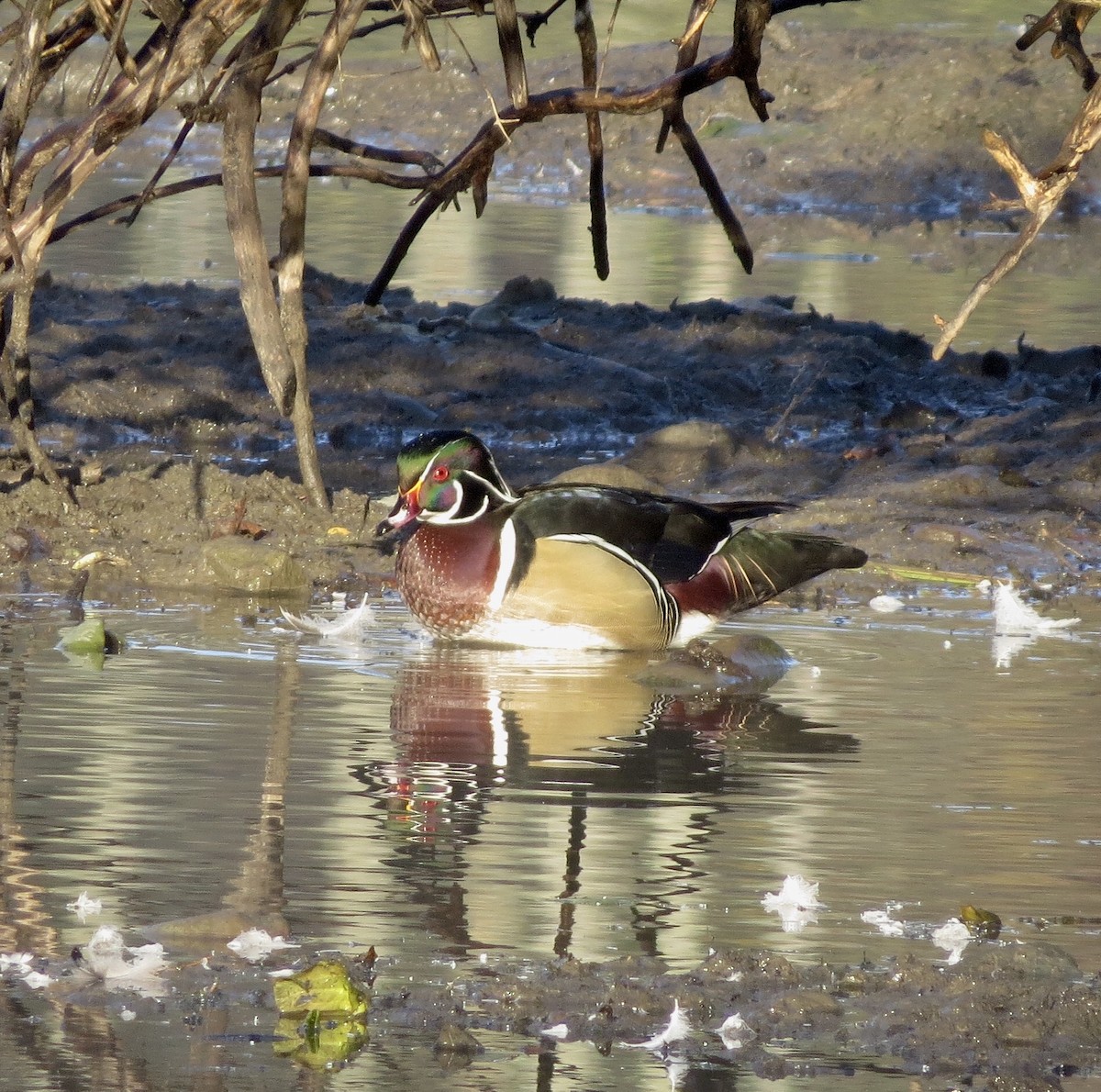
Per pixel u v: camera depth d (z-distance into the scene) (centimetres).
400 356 1928
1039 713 1057
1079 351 2017
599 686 1106
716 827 848
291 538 1419
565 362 1950
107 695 1054
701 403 1881
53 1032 635
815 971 688
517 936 716
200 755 941
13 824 829
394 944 707
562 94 1288
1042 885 782
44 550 1379
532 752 962
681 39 1281
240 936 709
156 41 1207
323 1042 632
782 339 2056
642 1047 637
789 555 1235
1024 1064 632
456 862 795
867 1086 614
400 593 1263
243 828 832
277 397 1212
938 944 718
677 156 3428
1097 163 3347
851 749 980
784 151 3400
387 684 1098
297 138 1245
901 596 1361
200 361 1895
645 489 1493
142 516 1431
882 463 1684
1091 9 1091
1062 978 689
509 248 2722
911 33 3803
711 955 693
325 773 918
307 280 2250
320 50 1228
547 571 1180
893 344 2083
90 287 2212
